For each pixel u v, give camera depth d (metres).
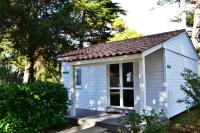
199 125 10.91
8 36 20.64
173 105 12.68
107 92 13.98
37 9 21.31
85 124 10.88
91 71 15.07
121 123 8.73
